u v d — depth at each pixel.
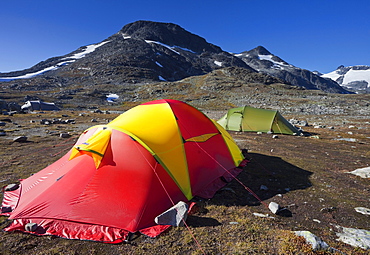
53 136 20.14
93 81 142.88
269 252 4.72
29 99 77.75
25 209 6.14
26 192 7.11
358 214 6.55
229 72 153.62
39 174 8.05
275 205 6.69
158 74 185.62
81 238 5.27
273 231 5.53
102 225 5.60
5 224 5.86
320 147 15.98
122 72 165.38
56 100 82.38
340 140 18.77
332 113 50.16
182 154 7.79
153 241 5.20
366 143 17.52
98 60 197.75
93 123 31.98
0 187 8.30
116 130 7.33
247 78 143.75
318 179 9.45
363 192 8.14
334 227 5.82
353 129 26.02
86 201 6.13
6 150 14.61
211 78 131.88
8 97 79.06
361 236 5.21
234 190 8.21
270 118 22.61
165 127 7.97
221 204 7.05
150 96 102.88
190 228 5.70
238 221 6.01
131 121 7.93
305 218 6.27
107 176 6.54
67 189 6.48
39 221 5.79
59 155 13.33
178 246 5.00
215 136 10.02
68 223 5.69
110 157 6.85
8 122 30.62
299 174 10.08
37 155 13.31
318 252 4.63
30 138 19.03
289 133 21.58
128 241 5.19
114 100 95.44
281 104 72.62
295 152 14.34
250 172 10.20
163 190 6.67
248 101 84.38
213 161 9.02
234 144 11.77
